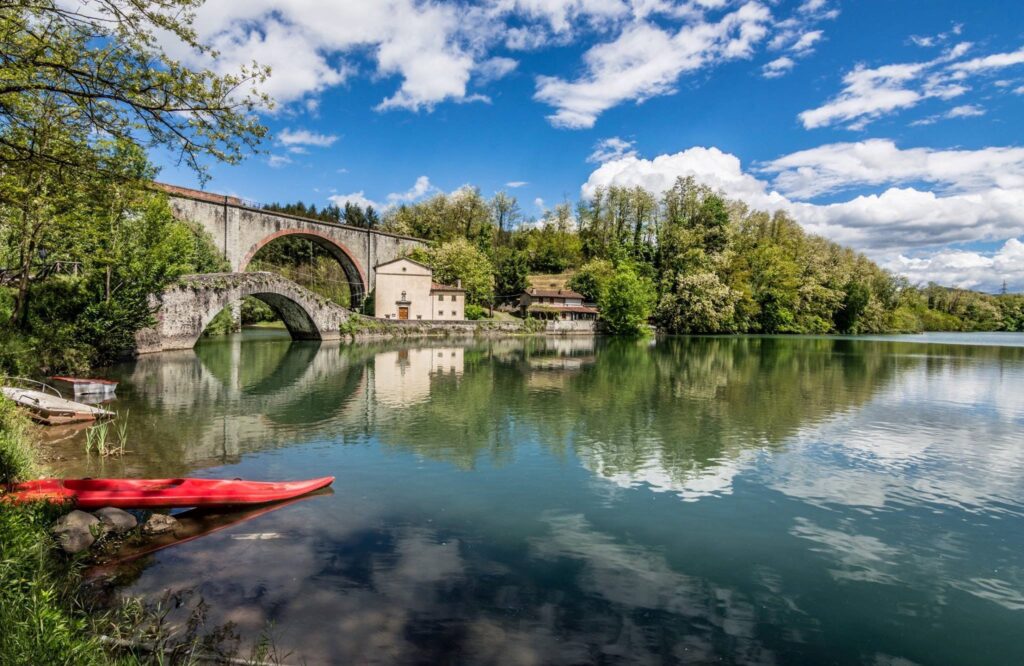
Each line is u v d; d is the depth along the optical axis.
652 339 72.88
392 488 12.29
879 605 8.07
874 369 38.41
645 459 15.12
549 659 6.44
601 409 22.05
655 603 7.87
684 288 84.06
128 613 6.90
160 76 9.26
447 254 92.50
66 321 29.03
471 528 10.25
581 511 11.29
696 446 16.56
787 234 109.44
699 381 30.92
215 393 23.89
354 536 9.66
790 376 33.78
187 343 41.50
